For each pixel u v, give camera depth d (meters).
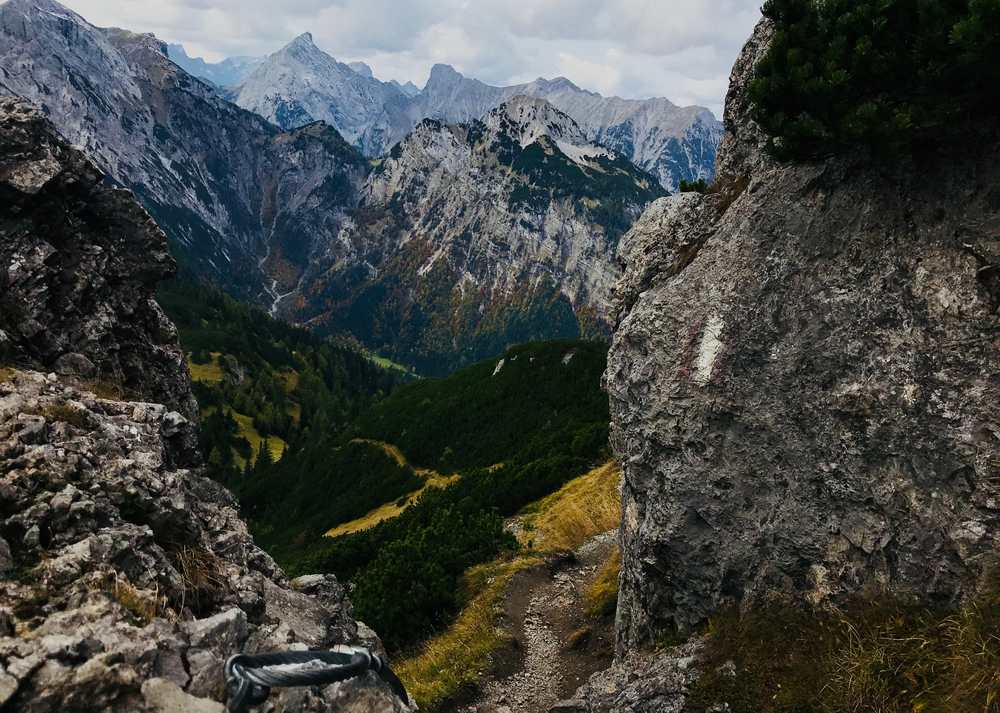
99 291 10.39
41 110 10.35
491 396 71.38
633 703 10.96
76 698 4.42
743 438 11.70
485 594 20.73
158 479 7.23
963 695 7.81
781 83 10.71
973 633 8.24
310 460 86.62
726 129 16.27
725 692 10.12
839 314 10.91
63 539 5.85
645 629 13.67
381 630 19.67
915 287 10.17
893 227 10.60
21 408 6.96
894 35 9.52
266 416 157.75
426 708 14.90
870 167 11.00
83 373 9.32
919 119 9.40
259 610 7.36
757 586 11.30
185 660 5.30
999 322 9.37
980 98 9.48
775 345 11.54
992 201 9.67
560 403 62.41
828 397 10.78
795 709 9.27
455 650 17.52
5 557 5.37
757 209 12.66
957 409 9.42
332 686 5.97
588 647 17.19
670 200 16.23
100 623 5.06
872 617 9.64
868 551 10.04
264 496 87.75
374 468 70.94
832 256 11.23
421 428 73.56
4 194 9.39
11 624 4.86
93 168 10.94
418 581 21.48
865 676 8.88
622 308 16.52
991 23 7.89
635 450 14.13
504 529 29.06
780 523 11.13
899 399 9.96
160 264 11.84
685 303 13.14
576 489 31.88
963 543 9.05
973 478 9.16
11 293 9.05
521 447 55.47
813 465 10.87
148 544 6.31
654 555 12.89
